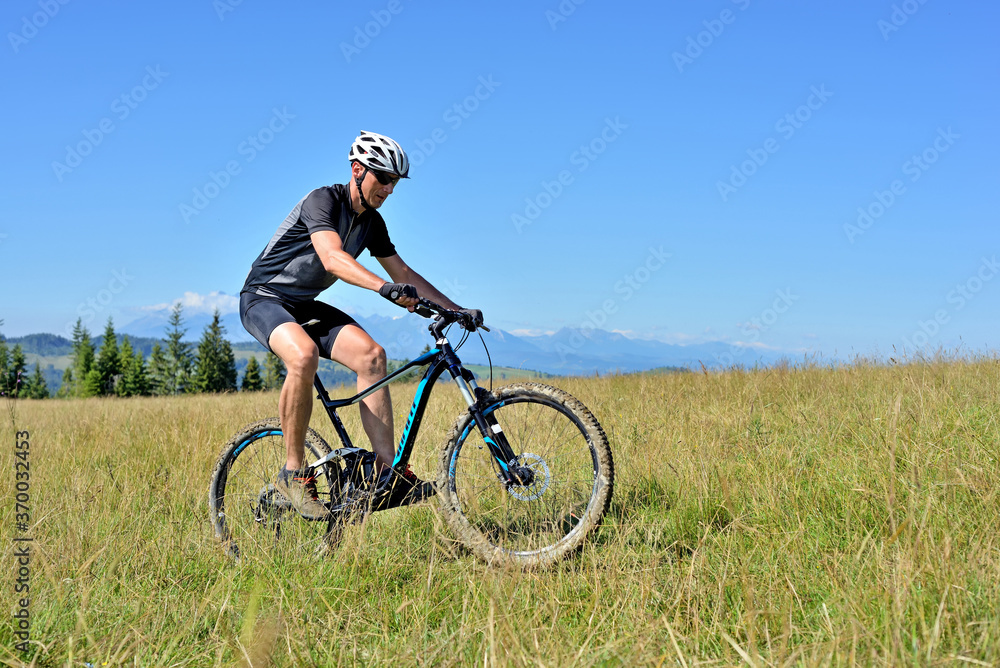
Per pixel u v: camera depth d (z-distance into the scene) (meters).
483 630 2.20
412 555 3.14
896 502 3.05
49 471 5.07
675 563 2.77
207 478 4.61
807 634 2.13
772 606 2.26
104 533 3.40
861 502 3.17
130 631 2.34
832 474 3.71
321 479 3.52
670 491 3.73
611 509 3.54
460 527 3.12
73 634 2.29
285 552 3.13
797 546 2.79
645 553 2.80
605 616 2.29
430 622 2.51
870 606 2.20
